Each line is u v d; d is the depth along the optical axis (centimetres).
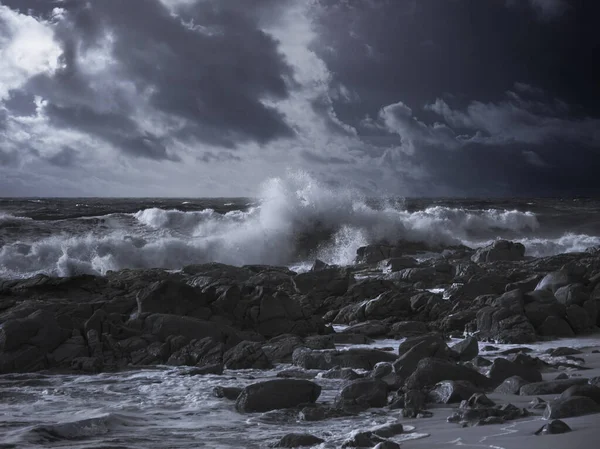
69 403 962
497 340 1523
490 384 980
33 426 770
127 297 1645
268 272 2433
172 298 1551
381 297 1900
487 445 627
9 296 1750
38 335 1286
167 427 805
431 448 634
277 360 1349
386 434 705
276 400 906
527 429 679
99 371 1232
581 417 710
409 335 1645
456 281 2302
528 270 2362
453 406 869
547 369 1117
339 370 1151
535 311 1616
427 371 976
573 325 1617
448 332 1680
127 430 789
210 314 1595
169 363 1305
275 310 1650
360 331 1653
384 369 1105
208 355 1307
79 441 730
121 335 1392
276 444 697
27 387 1085
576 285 1736
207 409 915
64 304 1502
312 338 1456
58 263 2925
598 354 1305
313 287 2150
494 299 1795
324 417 841
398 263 2719
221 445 708
